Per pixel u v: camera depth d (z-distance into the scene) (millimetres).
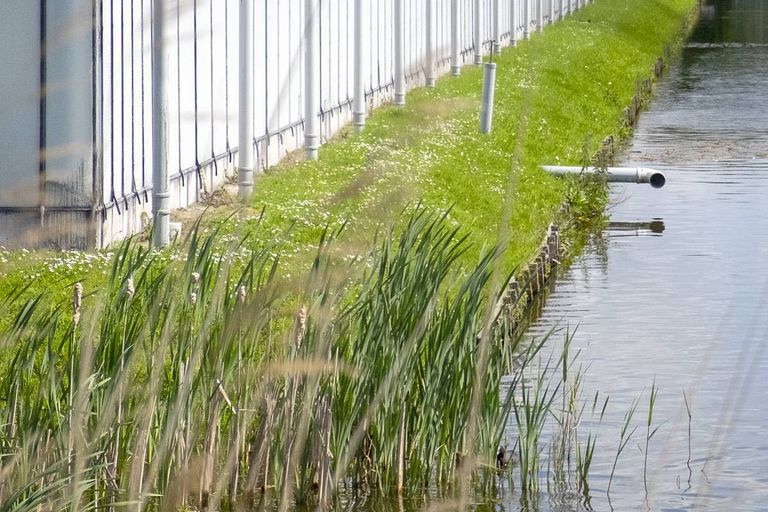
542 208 28891
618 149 41781
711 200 32594
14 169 20438
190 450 11344
